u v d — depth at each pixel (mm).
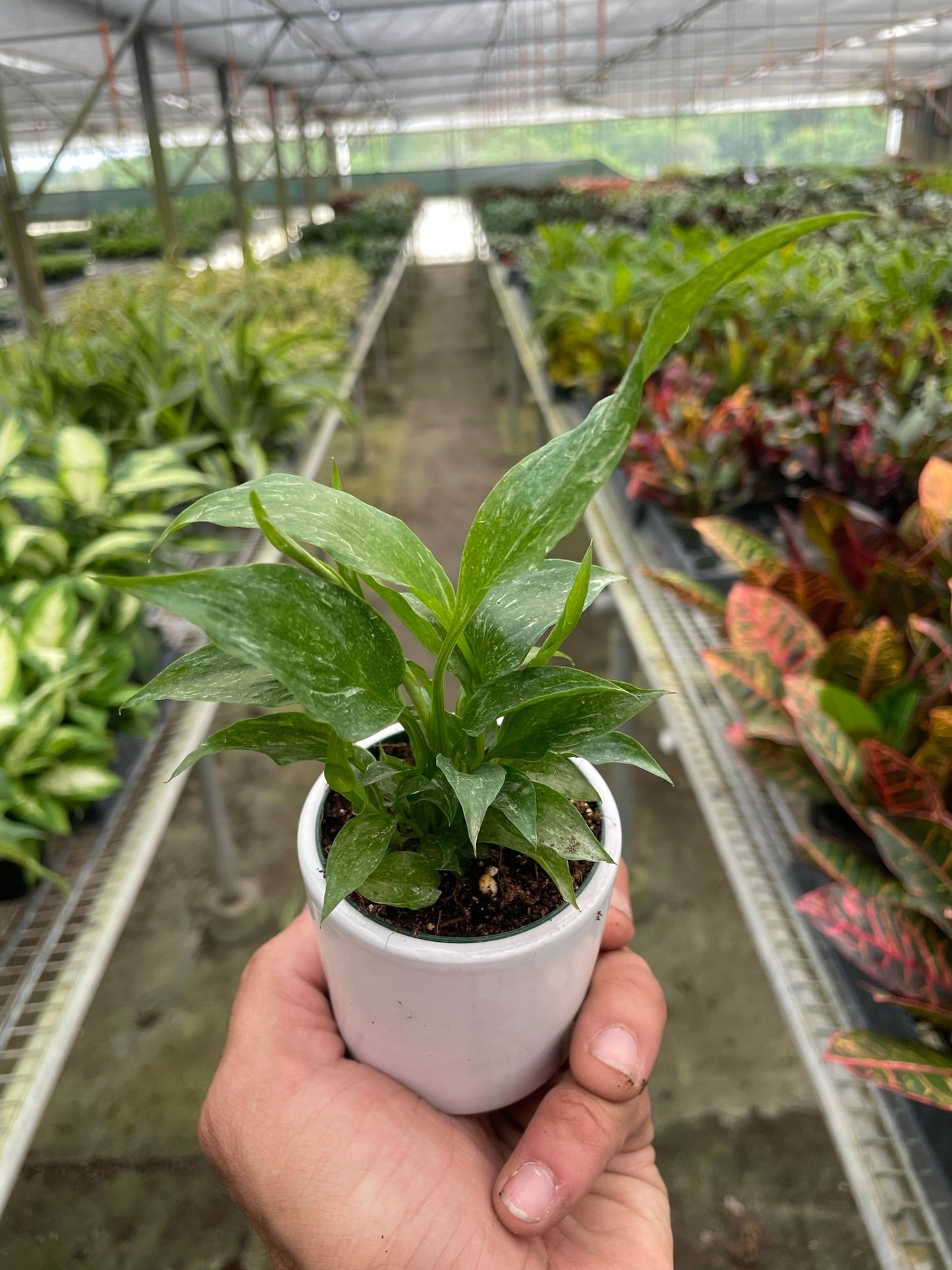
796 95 14055
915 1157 645
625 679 1671
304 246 7297
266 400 2123
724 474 1564
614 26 8844
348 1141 585
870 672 895
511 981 492
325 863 513
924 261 2834
